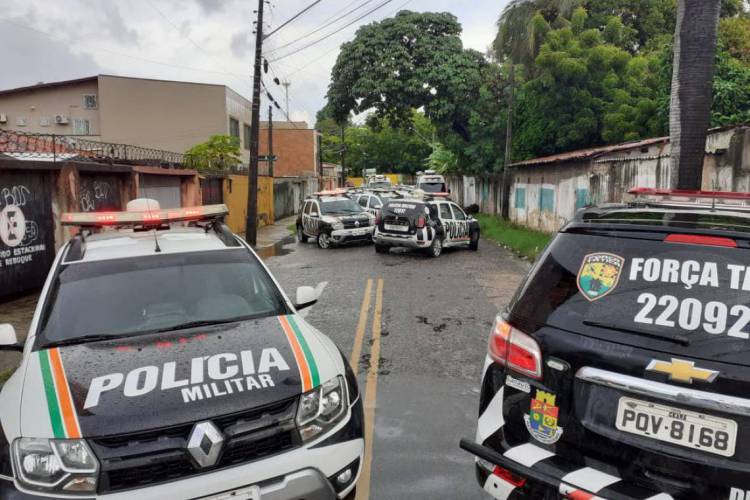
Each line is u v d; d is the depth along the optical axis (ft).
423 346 23.18
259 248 60.59
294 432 9.31
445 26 92.43
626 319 7.86
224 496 8.45
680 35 25.71
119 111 99.50
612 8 88.53
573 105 70.69
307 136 169.48
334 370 10.60
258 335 11.25
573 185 57.41
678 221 8.48
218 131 101.86
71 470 8.20
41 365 10.12
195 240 14.69
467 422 15.80
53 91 100.27
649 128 62.95
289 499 8.80
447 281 38.40
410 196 58.18
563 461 8.17
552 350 8.31
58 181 35.53
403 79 91.09
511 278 39.55
